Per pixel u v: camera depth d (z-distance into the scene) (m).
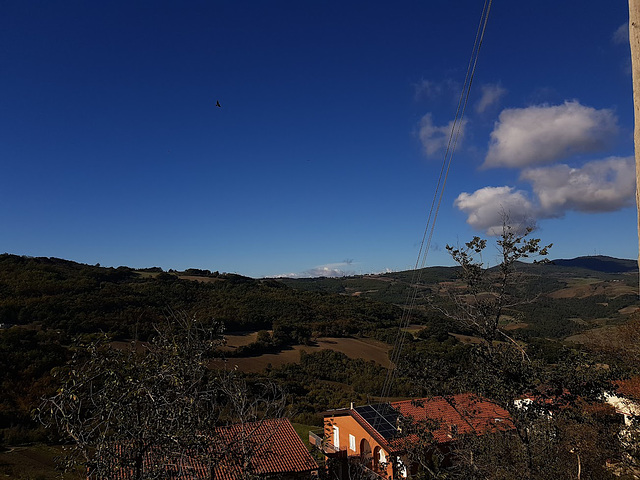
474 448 8.20
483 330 8.10
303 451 15.46
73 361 4.93
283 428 16.92
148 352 5.41
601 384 7.39
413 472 11.41
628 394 10.09
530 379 7.57
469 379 8.20
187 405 5.02
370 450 18.47
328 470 12.60
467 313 8.29
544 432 7.83
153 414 4.86
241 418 5.76
